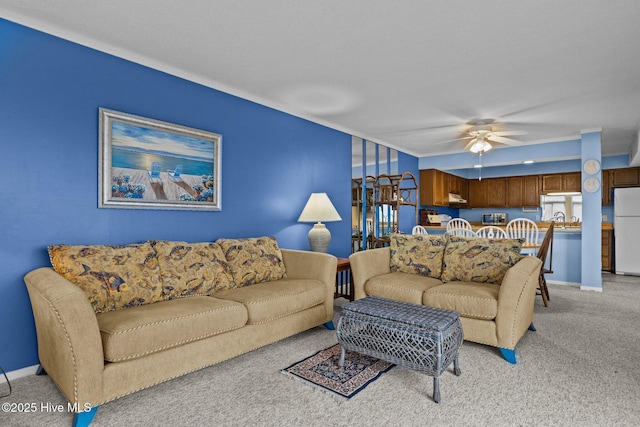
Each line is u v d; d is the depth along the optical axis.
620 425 1.73
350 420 1.78
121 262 2.32
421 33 2.41
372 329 2.24
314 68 2.99
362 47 2.62
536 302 4.16
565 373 2.29
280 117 3.98
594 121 4.52
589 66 2.91
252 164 3.67
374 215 5.54
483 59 2.80
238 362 2.46
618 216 6.34
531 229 4.99
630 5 2.06
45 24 2.31
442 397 2.00
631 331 3.11
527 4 2.07
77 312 1.68
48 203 2.34
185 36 2.48
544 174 7.58
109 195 2.60
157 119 2.90
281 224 4.00
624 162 6.73
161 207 2.90
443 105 3.92
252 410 1.87
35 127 2.29
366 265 3.32
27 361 2.28
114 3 2.10
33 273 2.07
